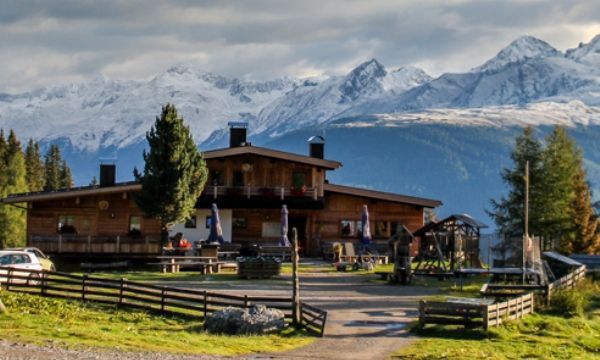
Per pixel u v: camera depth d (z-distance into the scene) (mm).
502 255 61656
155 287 42156
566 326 42188
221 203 75812
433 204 77500
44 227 73688
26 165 144875
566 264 63750
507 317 41344
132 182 73375
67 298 43906
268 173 77188
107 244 68500
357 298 48625
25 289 44969
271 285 52906
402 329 39812
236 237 77250
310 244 77375
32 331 33594
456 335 38750
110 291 44938
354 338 37531
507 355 34969
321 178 77375
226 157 76688
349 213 78000
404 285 54719
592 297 52312
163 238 66250
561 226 82438
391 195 77375
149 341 33438
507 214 84375
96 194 73125
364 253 70062
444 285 55062
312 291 50938
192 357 30703
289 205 76188
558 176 82875
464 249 61062
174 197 64500
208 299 42875
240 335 37219
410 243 55781
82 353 29281
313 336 37812
